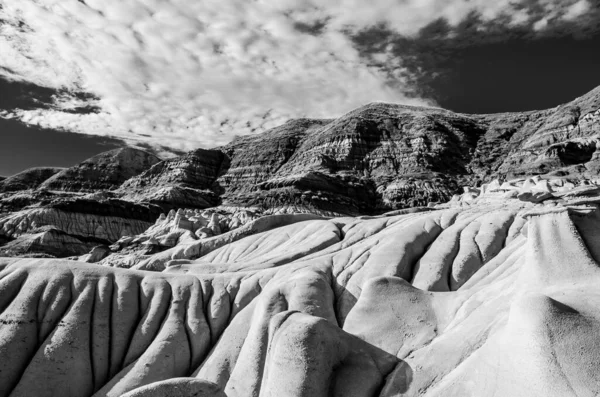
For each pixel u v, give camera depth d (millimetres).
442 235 60219
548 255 25047
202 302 50625
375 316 32094
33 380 39469
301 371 24359
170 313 48281
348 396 23453
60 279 48781
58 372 40562
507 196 97500
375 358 26188
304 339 25609
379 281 34875
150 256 95812
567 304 20469
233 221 125125
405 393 22625
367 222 79125
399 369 24578
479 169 194000
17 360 41156
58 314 45719
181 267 69188
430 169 192125
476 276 45188
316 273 49500
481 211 68062
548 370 17641
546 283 23453
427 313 31312
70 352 42156
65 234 138250
